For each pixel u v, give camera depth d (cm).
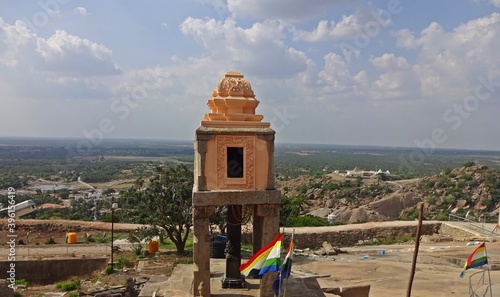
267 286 1327
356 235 3053
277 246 1102
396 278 1936
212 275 1606
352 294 1595
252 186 1338
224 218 2578
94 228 3731
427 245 2784
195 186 1355
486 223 3359
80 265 2639
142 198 2808
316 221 3359
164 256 2741
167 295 1362
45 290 2186
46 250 2923
